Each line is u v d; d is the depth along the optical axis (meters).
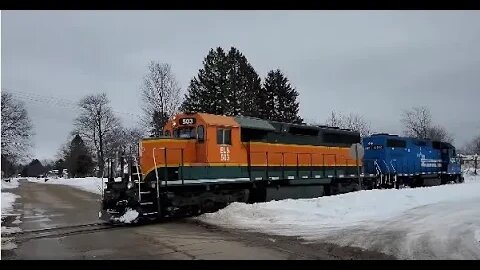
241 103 52.94
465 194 23.34
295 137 22.30
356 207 17.06
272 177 20.36
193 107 52.53
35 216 18.94
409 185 34.78
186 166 16.61
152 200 15.69
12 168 116.06
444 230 11.20
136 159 16.78
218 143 17.95
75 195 34.25
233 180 18.33
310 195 22.84
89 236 12.82
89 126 70.25
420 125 76.50
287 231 12.91
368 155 32.28
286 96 60.94
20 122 58.06
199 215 16.78
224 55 53.62
